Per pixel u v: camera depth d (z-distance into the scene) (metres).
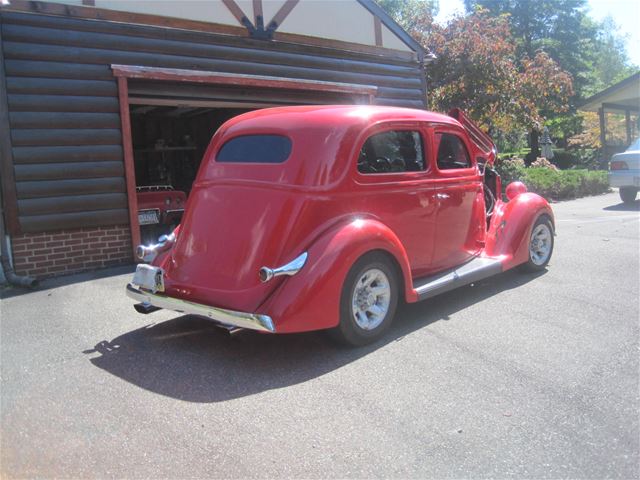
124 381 3.63
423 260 4.88
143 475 2.60
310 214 3.93
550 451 2.78
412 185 4.67
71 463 2.70
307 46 9.30
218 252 4.09
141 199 8.32
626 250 7.57
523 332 4.45
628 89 20.28
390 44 10.79
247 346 4.23
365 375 3.67
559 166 26.31
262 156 4.27
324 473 2.61
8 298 5.84
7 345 4.35
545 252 6.42
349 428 3.00
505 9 30.86
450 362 3.87
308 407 3.24
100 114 7.07
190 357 4.03
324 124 4.18
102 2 7.18
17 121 6.46
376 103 10.44
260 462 2.70
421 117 4.89
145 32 7.47
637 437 2.91
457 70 15.02
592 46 32.19
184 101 8.71
